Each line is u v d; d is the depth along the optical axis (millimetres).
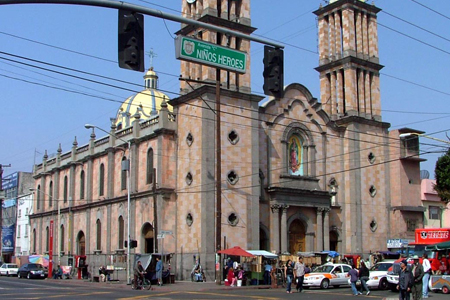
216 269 47156
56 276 67250
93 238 69625
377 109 65875
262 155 56375
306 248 58219
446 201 51531
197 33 55281
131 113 85500
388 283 39906
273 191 55500
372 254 60531
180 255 53375
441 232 43875
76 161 76062
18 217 100312
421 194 68188
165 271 48000
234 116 53688
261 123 56875
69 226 75500
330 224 61094
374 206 63188
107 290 41344
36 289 41844
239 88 54781
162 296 33781
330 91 65875
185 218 53469
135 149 61219
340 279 42938
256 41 20781
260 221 55125
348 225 61594
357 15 66125
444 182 50750
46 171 85938
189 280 51781
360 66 65062
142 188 59562
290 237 57500
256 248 52812
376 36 67125
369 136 64250
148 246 57562
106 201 66312
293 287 43969
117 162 66062
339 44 65812
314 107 61656
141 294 35938
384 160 65125
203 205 51094
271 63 21172
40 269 67312
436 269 43281
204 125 52156
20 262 84625
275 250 54719
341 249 61500
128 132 64000
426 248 42094
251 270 47375
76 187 76250
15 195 104938
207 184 51312
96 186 70625
